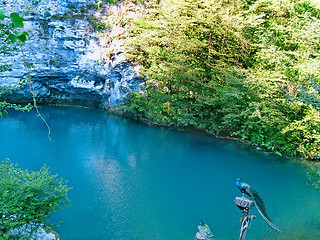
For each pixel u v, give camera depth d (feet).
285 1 63.16
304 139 53.36
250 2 67.51
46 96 85.61
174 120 67.26
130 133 62.69
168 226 31.09
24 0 75.77
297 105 52.13
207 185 40.78
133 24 73.61
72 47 79.20
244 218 18.76
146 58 70.95
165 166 46.57
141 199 36.29
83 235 28.84
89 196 36.32
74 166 45.01
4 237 21.15
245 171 45.88
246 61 64.03
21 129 61.77
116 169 44.73
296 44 61.82
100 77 81.82
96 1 79.97
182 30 64.54
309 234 29.81
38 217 24.09
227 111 57.93
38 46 77.77
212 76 62.59
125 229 30.22
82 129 64.59
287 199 37.65
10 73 76.64
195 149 54.44
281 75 54.19
